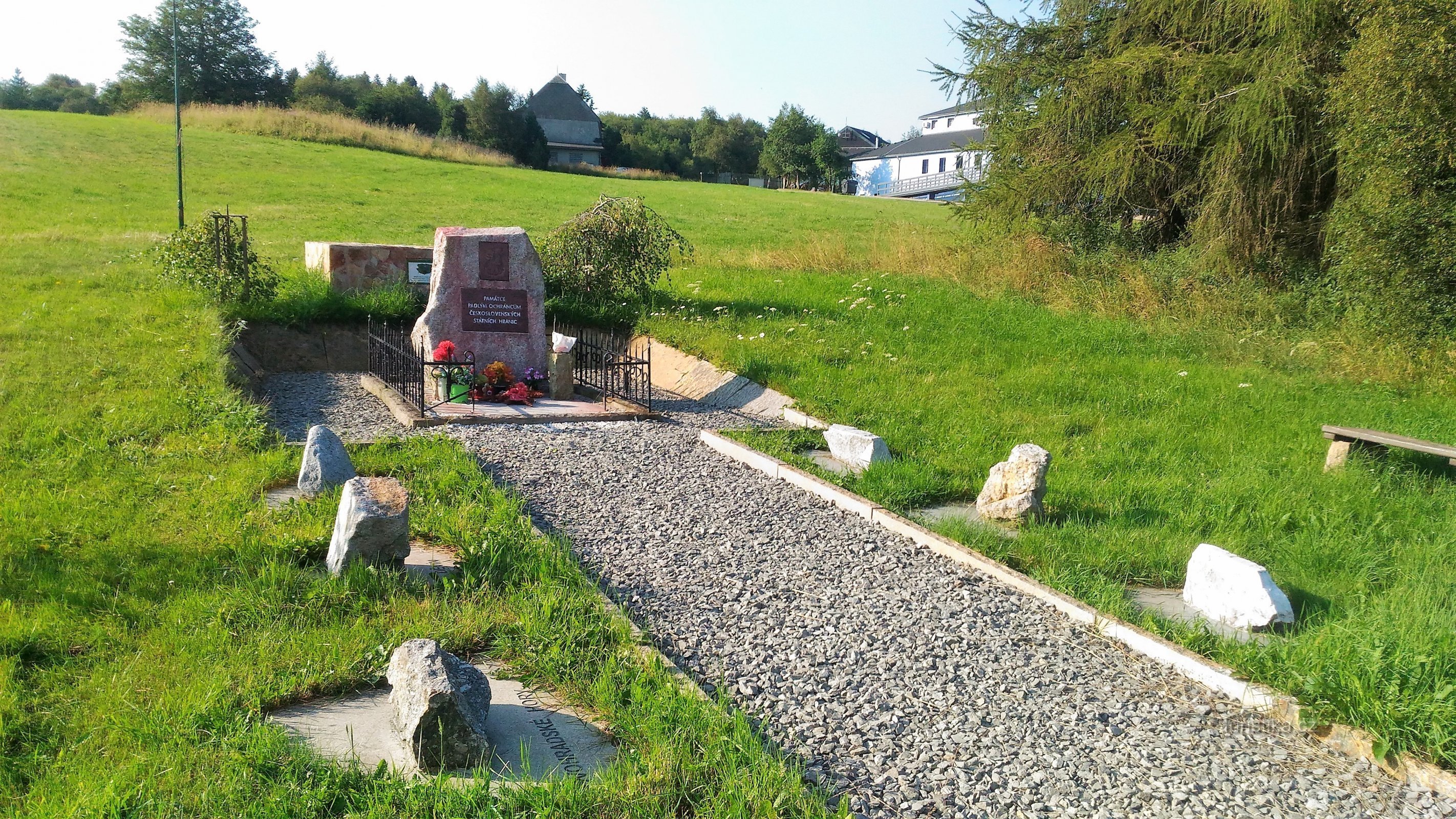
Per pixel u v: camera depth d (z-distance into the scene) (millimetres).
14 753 3773
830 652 5305
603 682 4496
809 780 4023
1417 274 14484
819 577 6402
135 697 4156
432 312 12047
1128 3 22000
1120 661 5316
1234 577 5762
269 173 37562
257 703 4141
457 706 3842
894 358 13406
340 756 3879
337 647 4680
